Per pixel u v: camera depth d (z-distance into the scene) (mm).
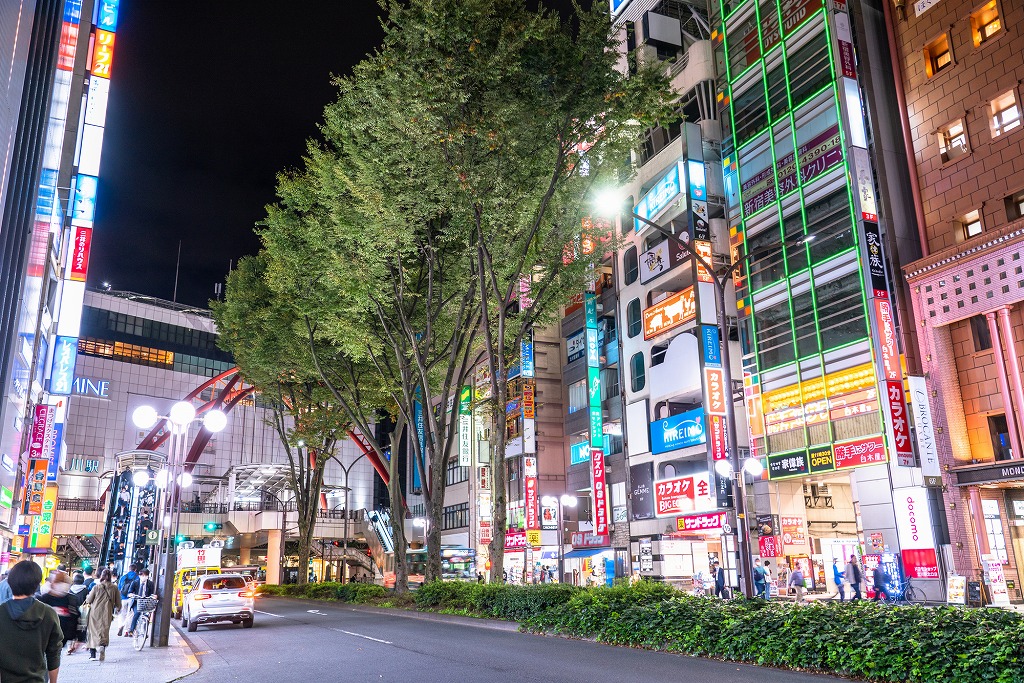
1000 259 23688
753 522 30500
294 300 26188
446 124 17266
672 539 32938
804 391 29531
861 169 28094
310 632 19281
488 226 20406
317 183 22875
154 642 17016
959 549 23672
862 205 27625
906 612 10094
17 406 24047
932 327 25766
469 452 54188
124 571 25250
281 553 64812
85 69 34844
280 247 24250
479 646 14820
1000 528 24156
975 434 24531
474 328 25016
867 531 26656
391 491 30047
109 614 14258
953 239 25984
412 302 24688
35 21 20344
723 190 36375
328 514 73250
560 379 49281
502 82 17219
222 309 35781
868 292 26734
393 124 18141
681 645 13031
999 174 24547
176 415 18172
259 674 11883
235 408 89812
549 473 47219
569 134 18438
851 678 9875
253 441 90688
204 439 56906
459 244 22625
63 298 34500
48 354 32469
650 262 38594
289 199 24188
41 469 32562
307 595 37906
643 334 38781
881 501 26234
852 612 10805
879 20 30547
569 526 44969
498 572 21453
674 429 35844
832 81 29641
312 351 27969
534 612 18188
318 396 33938
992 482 23078
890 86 29688
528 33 16828
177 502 17906
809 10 31266
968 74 25844
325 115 21703
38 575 4770
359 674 11469
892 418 25109
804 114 30984
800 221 30672
